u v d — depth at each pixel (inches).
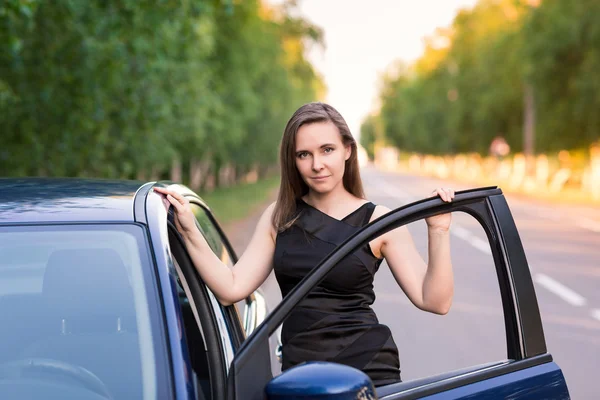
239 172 2458.2
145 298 94.1
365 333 115.0
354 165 123.6
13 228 99.0
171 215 114.8
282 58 2320.4
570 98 1584.6
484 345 300.4
